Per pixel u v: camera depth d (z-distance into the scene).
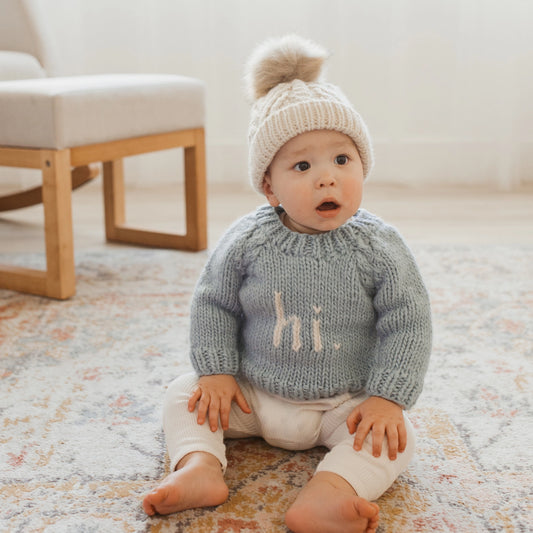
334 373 0.87
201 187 1.84
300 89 0.88
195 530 0.77
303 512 0.74
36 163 1.46
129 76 1.76
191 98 1.77
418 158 2.68
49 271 1.49
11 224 2.15
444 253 1.79
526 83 2.62
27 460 0.90
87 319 1.38
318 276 0.86
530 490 0.83
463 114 2.64
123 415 1.01
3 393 1.08
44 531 0.76
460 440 0.94
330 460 0.80
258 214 0.93
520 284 1.57
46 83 1.52
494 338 1.28
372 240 0.87
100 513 0.79
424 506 0.80
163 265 1.74
